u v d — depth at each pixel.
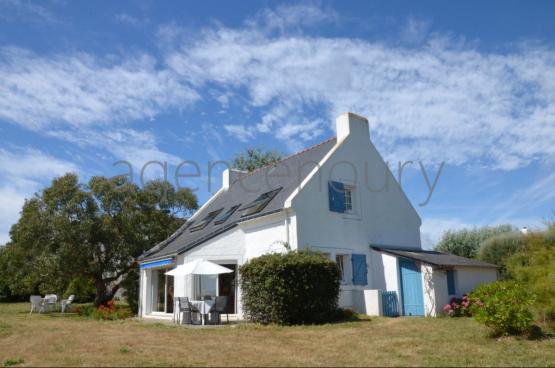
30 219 24.92
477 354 9.10
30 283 27.61
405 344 10.18
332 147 19.47
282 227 16.98
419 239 21.27
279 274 13.84
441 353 9.20
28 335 12.70
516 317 10.65
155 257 20.83
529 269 12.24
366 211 19.34
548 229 13.56
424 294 16.67
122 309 21.78
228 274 19.03
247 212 19.22
